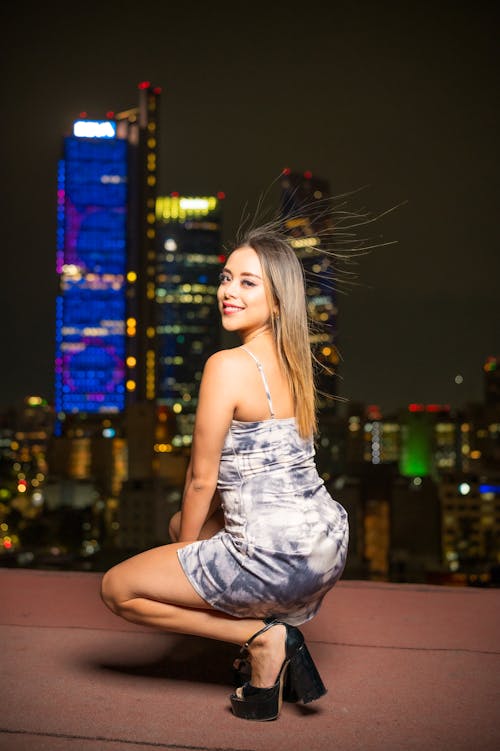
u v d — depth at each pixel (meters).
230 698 2.02
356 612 3.03
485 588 3.40
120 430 142.62
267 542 1.91
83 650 2.55
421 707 2.10
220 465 2.00
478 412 161.88
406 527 82.06
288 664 2.01
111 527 92.88
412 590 3.37
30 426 198.25
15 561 39.97
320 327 2.25
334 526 2.01
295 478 1.98
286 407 2.01
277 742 1.88
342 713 2.06
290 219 2.26
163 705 2.10
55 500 101.62
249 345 2.04
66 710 2.06
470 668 2.40
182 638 2.68
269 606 1.95
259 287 2.05
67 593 3.29
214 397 1.94
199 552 1.94
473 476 82.50
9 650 2.54
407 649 2.58
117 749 1.83
